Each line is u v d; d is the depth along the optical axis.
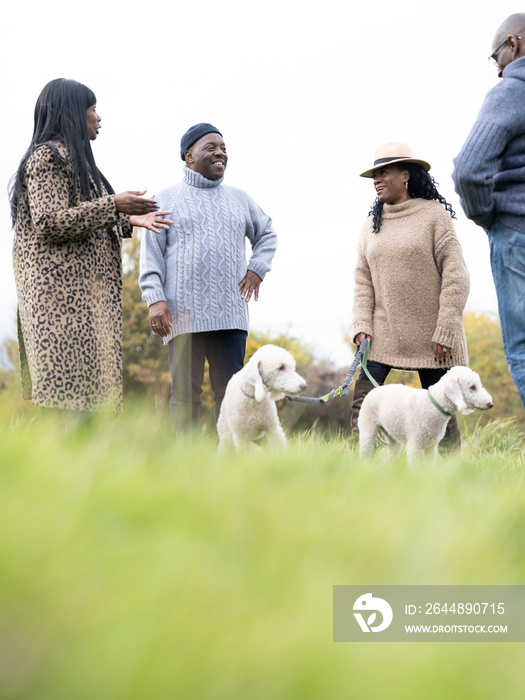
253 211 4.87
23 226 3.31
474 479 2.60
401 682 0.76
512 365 3.42
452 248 4.56
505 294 3.45
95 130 3.60
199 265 4.49
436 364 4.59
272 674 0.73
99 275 3.36
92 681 0.69
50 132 3.36
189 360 3.84
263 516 1.38
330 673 0.74
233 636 0.79
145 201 3.28
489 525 1.51
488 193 3.34
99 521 1.28
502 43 3.57
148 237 4.55
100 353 3.27
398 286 4.63
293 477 2.04
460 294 4.52
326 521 1.40
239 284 4.62
